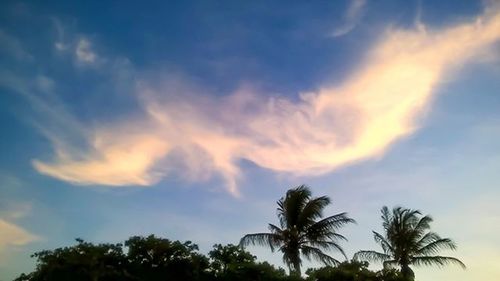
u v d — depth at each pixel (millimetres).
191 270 21953
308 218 33875
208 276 22516
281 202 35312
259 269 23016
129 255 21609
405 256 37812
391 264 38000
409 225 38781
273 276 23188
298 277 23859
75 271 20266
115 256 21359
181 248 22031
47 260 20797
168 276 21312
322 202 34000
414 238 37969
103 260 20938
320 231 33875
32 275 20922
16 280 20922
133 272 21000
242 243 33719
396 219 39219
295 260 33281
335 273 26047
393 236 38719
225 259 23641
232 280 22625
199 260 22359
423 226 38469
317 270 26609
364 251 38594
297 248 33719
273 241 33750
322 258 33156
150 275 21016
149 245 21672
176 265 21688
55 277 20109
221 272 22922
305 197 34562
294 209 34250
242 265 22953
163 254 21766
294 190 34812
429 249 37531
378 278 27781
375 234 39438
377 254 38438
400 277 28062
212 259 23656
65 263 20469
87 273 20281
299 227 34094
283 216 34844
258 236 33844
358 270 26938
